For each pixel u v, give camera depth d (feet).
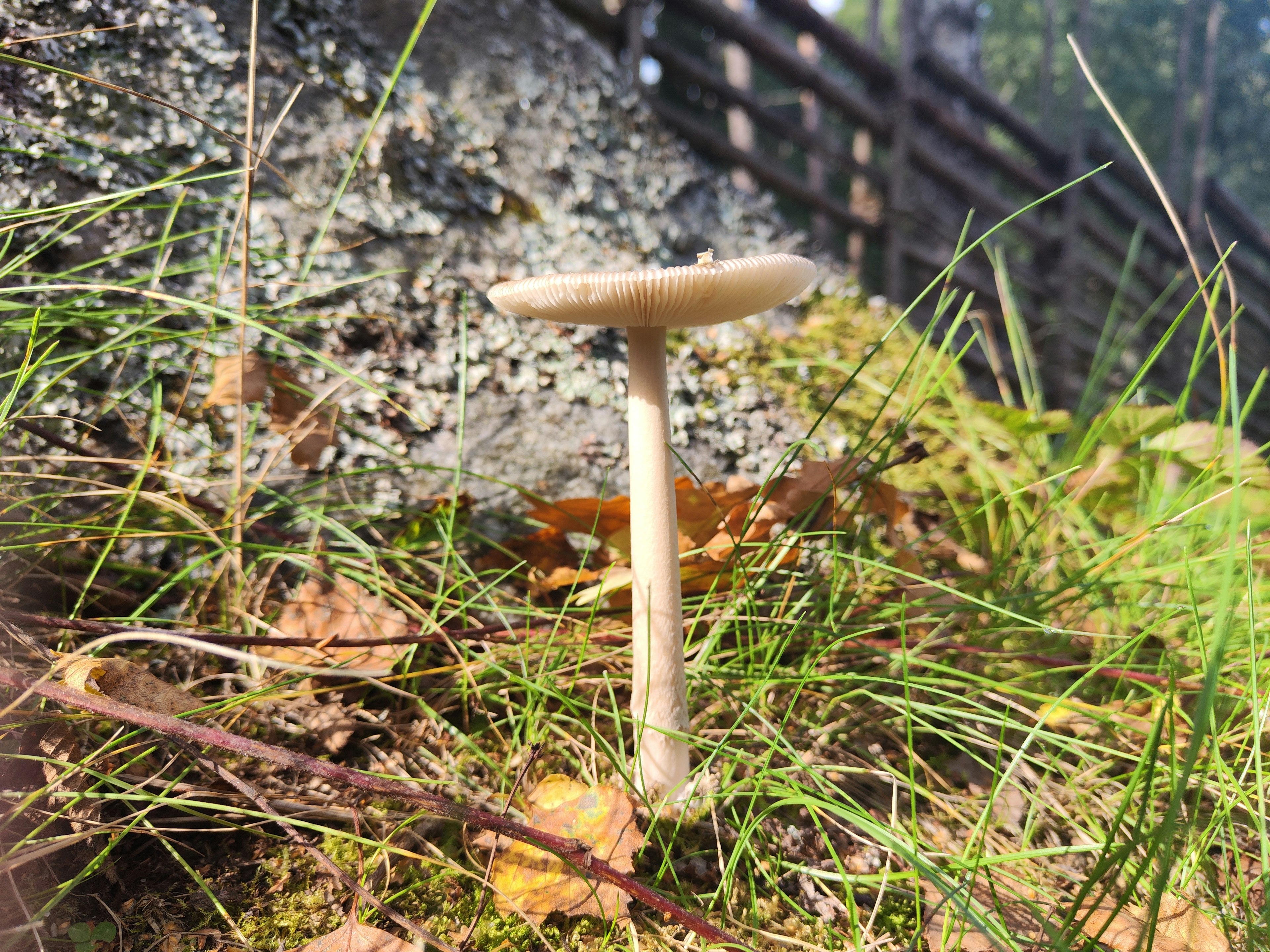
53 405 0.79
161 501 0.69
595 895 0.55
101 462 0.68
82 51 0.88
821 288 1.53
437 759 0.67
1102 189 3.39
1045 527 1.00
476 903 0.57
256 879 0.57
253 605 0.77
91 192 0.86
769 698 0.76
